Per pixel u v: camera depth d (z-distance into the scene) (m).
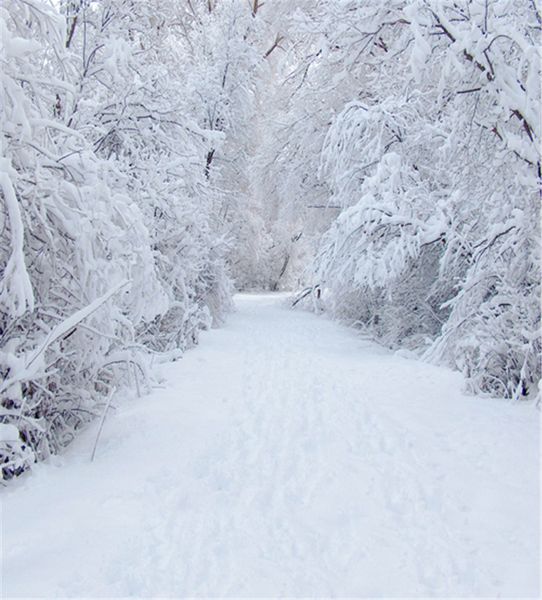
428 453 5.06
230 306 19.08
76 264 5.49
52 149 5.57
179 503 3.97
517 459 4.88
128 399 7.06
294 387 7.88
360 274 11.07
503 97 5.90
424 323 12.59
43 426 5.18
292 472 4.65
